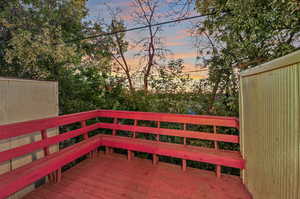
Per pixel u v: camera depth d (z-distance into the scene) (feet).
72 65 13.82
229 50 11.88
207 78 13.51
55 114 7.84
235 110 11.48
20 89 6.23
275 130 4.06
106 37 21.42
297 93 3.17
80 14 14.28
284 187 3.67
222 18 11.87
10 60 9.57
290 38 9.43
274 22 8.71
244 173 6.65
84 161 8.85
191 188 6.52
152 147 8.24
